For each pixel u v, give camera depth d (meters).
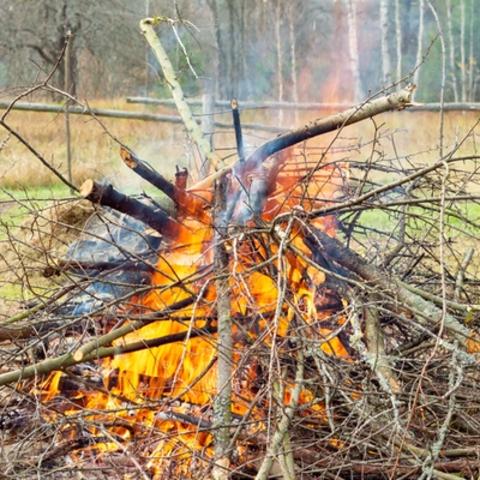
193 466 3.59
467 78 29.41
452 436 3.62
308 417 3.52
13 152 12.84
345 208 4.05
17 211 7.81
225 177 4.09
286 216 3.73
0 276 5.32
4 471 3.66
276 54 29.48
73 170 12.20
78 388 4.18
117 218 4.71
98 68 27.50
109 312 4.02
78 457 3.88
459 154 10.48
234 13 29.30
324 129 4.14
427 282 4.66
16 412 4.18
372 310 3.89
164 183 4.07
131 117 12.42
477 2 31.06
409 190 4.46
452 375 3.45
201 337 3.68
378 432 3.34
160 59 4.61
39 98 16.47
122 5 27.70
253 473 3.56
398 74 22.27
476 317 4.14
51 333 3.94
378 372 3.40
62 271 3.98
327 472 3.46
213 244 3.92
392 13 29.73
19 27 27.05
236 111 4.08
